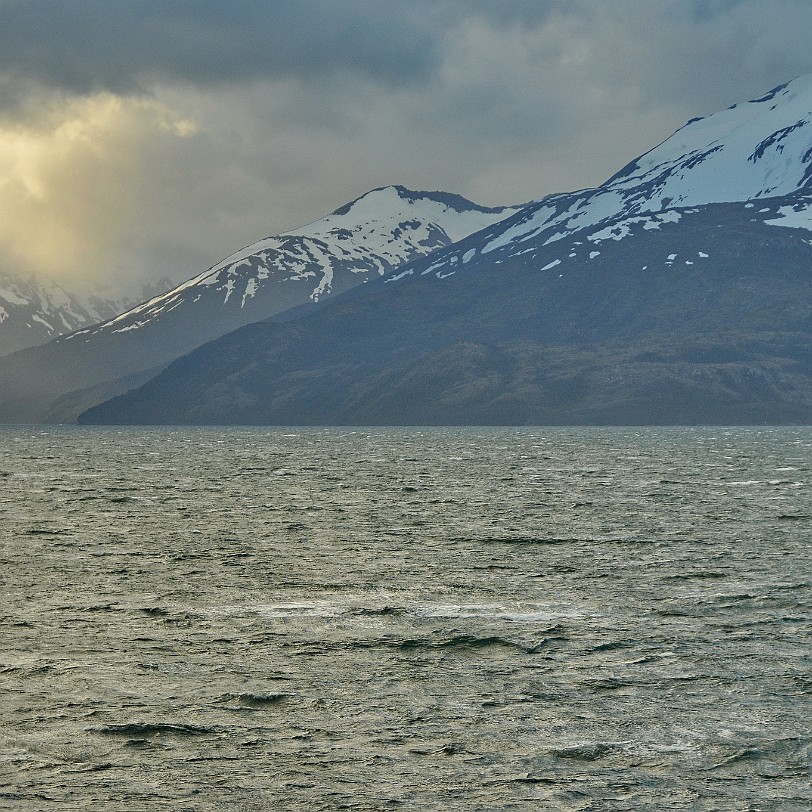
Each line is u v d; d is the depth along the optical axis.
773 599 63.06
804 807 32.19
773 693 43.22
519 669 47.12
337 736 38.16
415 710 41.12
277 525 102.44
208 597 64.00
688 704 41.84
